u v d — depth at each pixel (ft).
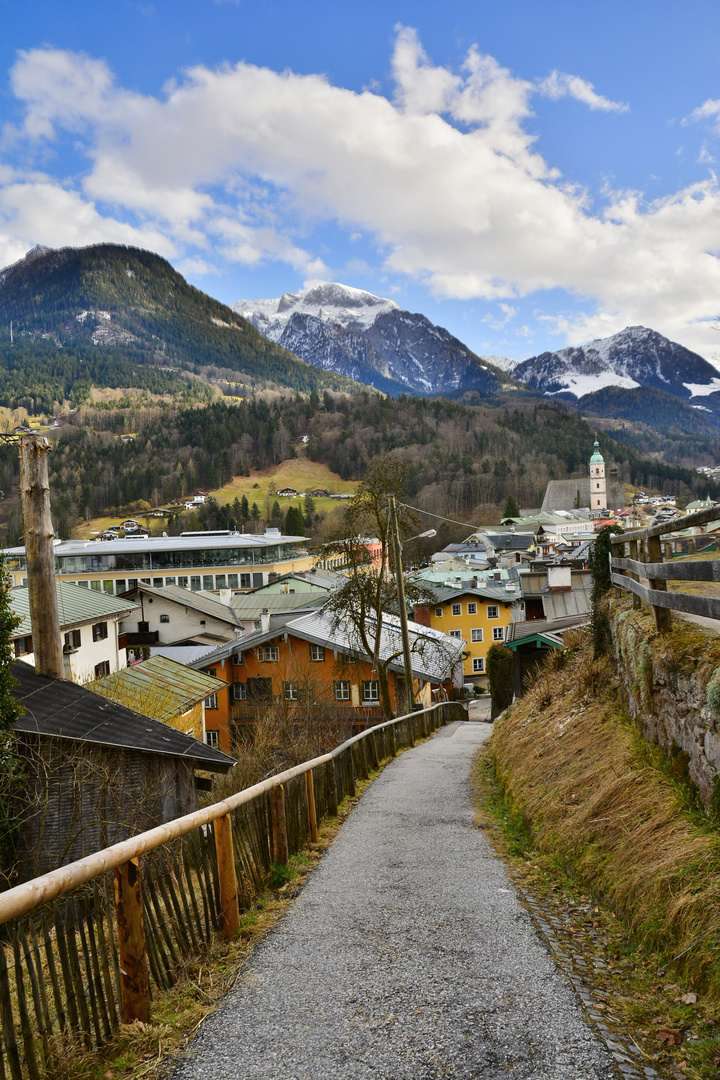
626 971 12.81
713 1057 9.67
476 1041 10.29
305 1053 10.07
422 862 21.08
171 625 149.07
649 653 21.20
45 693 43.24
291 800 22.20
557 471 630.33
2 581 38.55
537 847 21.67
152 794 41.47
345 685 103.19
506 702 108.88
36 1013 9.55
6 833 35.60
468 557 335.88
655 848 15.52
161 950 12.39
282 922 15.84
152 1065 9.96
